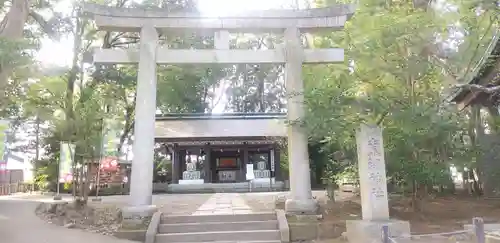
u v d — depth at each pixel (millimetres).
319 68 14734
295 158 12430
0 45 8086
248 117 28672
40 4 14062
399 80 12188
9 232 10680
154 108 12320
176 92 25281
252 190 25797
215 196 18719
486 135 17844
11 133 27750
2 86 9805
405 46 11633
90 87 15172
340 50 13000
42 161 25812
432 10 12055
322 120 10648
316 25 13078
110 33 17047
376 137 10461
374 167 10258
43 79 13531
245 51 12953
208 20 12875
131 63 12664
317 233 11281
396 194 15234
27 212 13438
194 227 11398
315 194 20047
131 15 12555
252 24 12977
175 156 28250
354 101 10477
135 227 11180
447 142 12812
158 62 12617
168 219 11781
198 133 26719
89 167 14484
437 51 11812
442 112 11883
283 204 13406
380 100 10750
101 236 10883
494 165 17094
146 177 11789
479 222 5875
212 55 12758
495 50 12414
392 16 11305
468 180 19781
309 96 11203
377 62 11555
